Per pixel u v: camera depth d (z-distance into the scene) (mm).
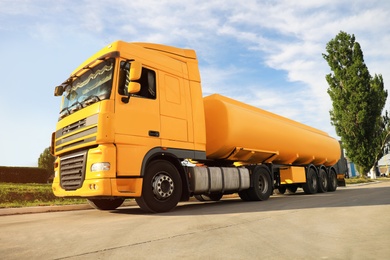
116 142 6461
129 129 6691
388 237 3854
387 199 9109
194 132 8078
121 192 6434
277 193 15102
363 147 38594
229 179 9273
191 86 8305
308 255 3119
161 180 7250
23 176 24578
